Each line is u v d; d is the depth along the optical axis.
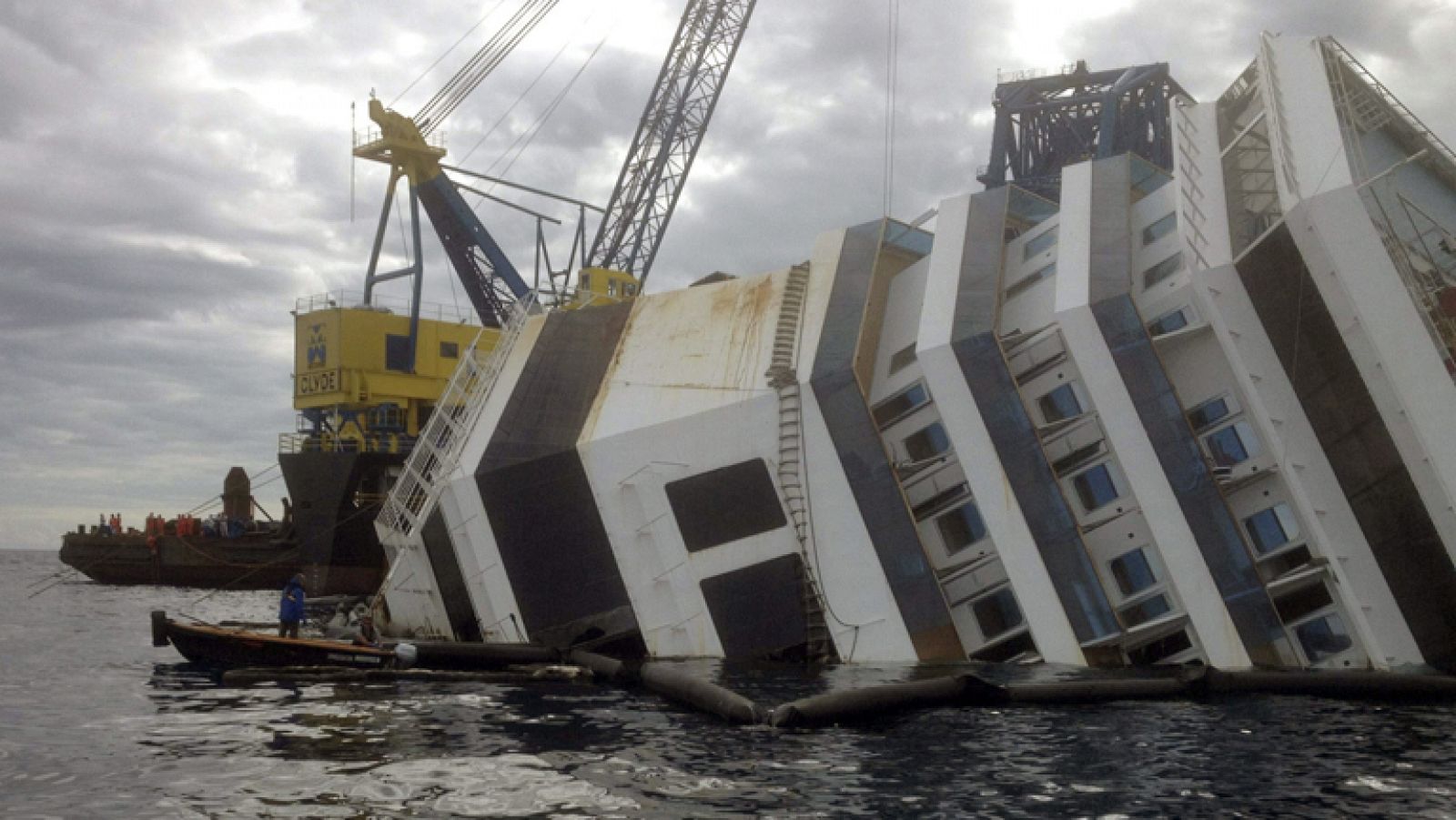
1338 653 26.94
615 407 34.75
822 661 30.95
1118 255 29.55
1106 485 30.02
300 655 30.59
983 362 30.42
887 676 27.83
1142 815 15.52
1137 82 81.31
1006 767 18.16
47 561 191.88
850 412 31.98
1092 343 28.92
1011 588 30.20
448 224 80.31
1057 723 21.73
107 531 88.81
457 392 40.84
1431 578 25.53
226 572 75.12
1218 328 27.20
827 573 31.47
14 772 17.97
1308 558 27.59
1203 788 16.86
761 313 35.25
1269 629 26.80
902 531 31.03
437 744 20.16
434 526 36.06
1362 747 19.44
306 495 69.12
